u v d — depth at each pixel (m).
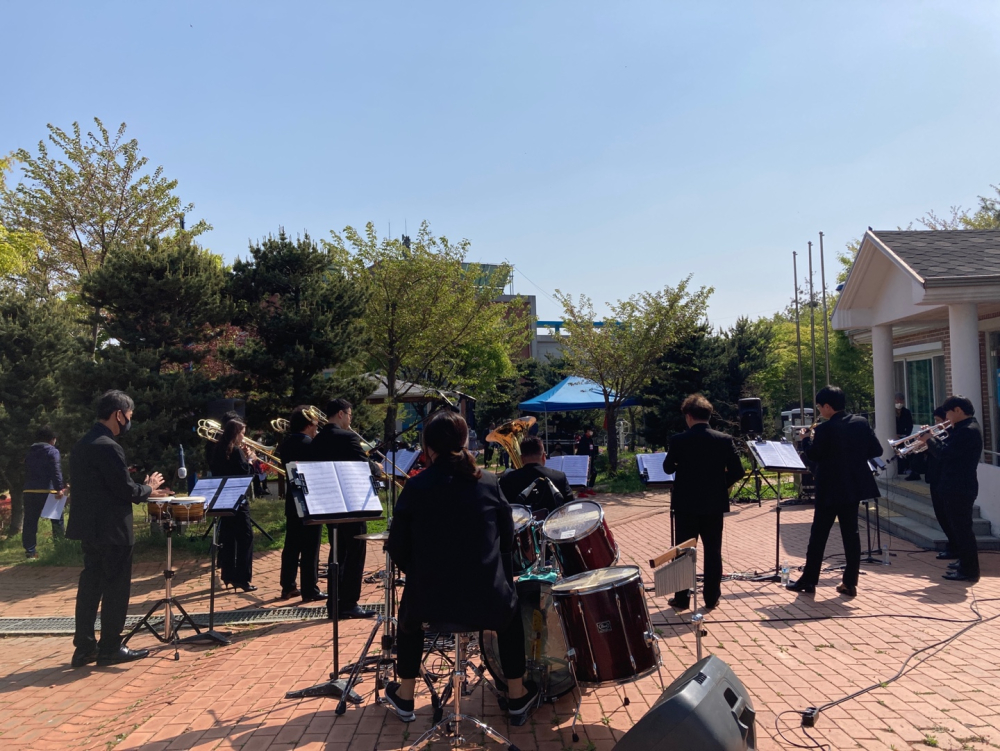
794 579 7.63
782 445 7.63
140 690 5.46
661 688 4.51
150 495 6.17
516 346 26.08
